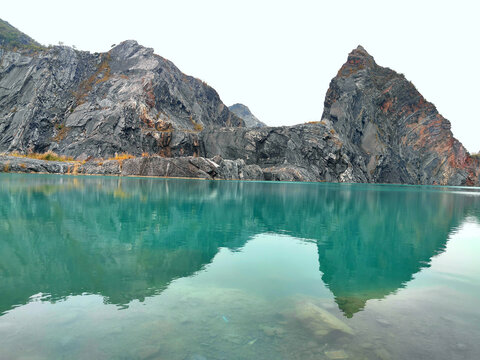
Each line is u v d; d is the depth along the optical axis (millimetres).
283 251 11266
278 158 97875
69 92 108875
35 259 9211
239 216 19406
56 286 7141
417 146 127500
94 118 97875
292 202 28859
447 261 10445
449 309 6301
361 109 122062
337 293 7191
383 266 9680
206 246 11648
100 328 5141
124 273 8227
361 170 109625
